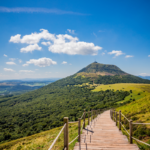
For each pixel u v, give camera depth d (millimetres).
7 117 99250
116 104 97000
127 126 9352
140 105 18797
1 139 54375
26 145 9359
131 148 4734
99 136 6668
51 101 152000
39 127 66875
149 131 6969
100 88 194000
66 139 3732
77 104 118750
